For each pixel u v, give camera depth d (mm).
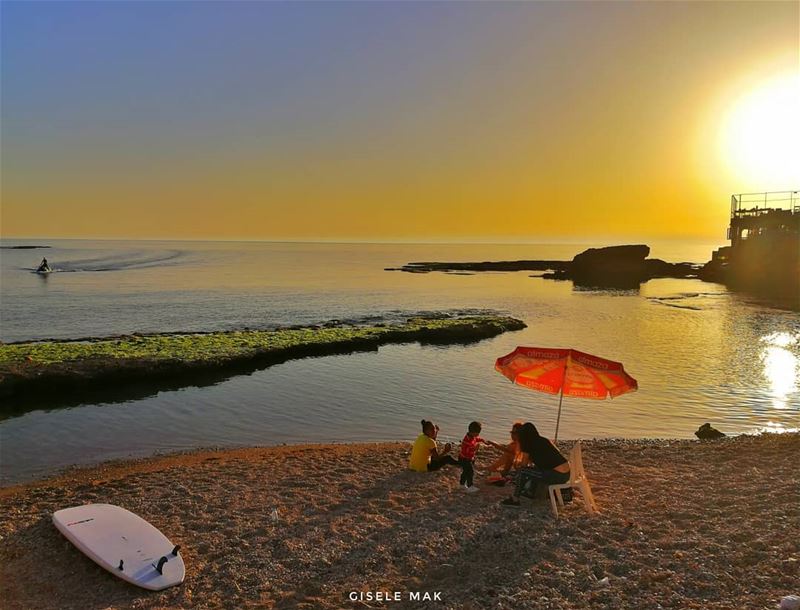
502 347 36125
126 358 27844
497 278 109875
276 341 33938
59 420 20359
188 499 10797
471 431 11203
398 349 35344
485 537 8703
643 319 50250
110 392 24500
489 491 10953
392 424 20047
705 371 28984
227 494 11039
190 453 16328
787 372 28703
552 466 9977
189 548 8742
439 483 11469
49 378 24312
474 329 40656
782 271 82875
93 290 73938
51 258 164500
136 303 60250
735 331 43219
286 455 14461
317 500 10625
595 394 10453
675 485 10945
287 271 130000
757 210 88438
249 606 7090
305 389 25062
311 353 33469
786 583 6867
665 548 8078
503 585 7297
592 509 9492
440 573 7715
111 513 9461
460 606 6812
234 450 16500
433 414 21234
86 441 18047
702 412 21484
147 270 119625
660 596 6746
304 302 63812
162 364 27250
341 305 61062
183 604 7238
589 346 36625
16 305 57188
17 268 115875
